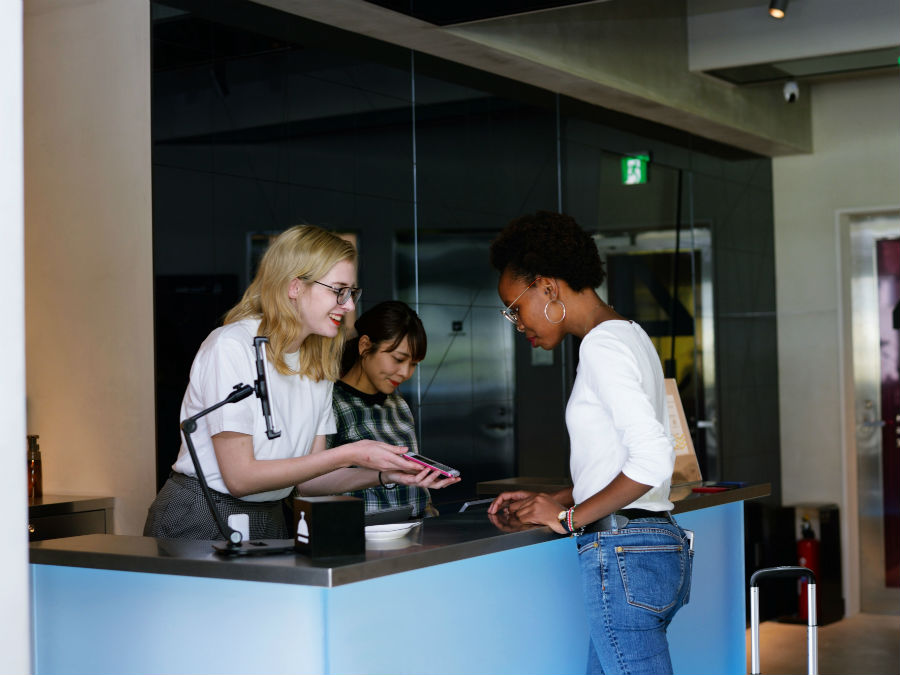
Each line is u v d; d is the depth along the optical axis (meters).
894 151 6.87
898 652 5.93
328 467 2.58
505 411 4.99
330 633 2.15
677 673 3.49
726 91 6.11
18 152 1.93
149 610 2.36
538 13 4.72
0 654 1.88
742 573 4.01
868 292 7.07
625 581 2.48
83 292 3.84
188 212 3.75
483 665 2.61
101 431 3.81
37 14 3.93
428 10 4.06
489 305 4.95
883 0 5.13
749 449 6.86
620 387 2.40
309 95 4.15
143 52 3.70
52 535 3.59
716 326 6.59
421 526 2.72
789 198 7.20
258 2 3.96
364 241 4.34
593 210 5.58
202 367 2.68
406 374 3.55
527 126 5.17
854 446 7.06
